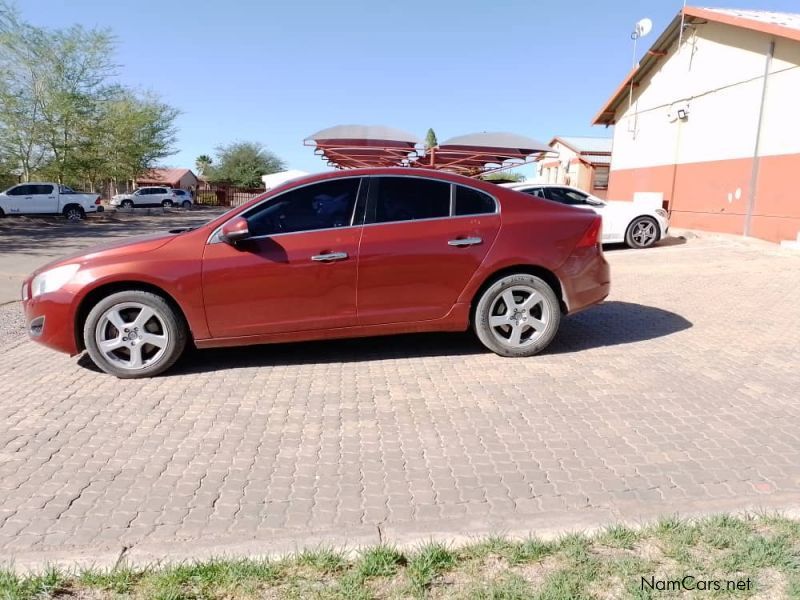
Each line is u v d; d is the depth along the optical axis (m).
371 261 5.01
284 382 4.87
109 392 4.71
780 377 4.76
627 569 2.41
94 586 2.40
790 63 12.84
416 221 5.15
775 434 3.71
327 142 16.45
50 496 3.15
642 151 18.72
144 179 61.78
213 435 3.88
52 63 27.72
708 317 6.83
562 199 13.59
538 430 3.85
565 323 6.68
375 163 19.03
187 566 2.48
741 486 3.08
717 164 15.19
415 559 2.50
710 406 4.18
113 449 3.70
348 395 4.55
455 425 3.96
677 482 3.14
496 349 5.35
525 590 2.31
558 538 2.64
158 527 2.84
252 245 4.93
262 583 2.39
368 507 2.98
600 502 2.96
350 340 6.06
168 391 4.71
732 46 14.52
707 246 13.25
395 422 4.03
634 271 10.32
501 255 5.18
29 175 30.05
